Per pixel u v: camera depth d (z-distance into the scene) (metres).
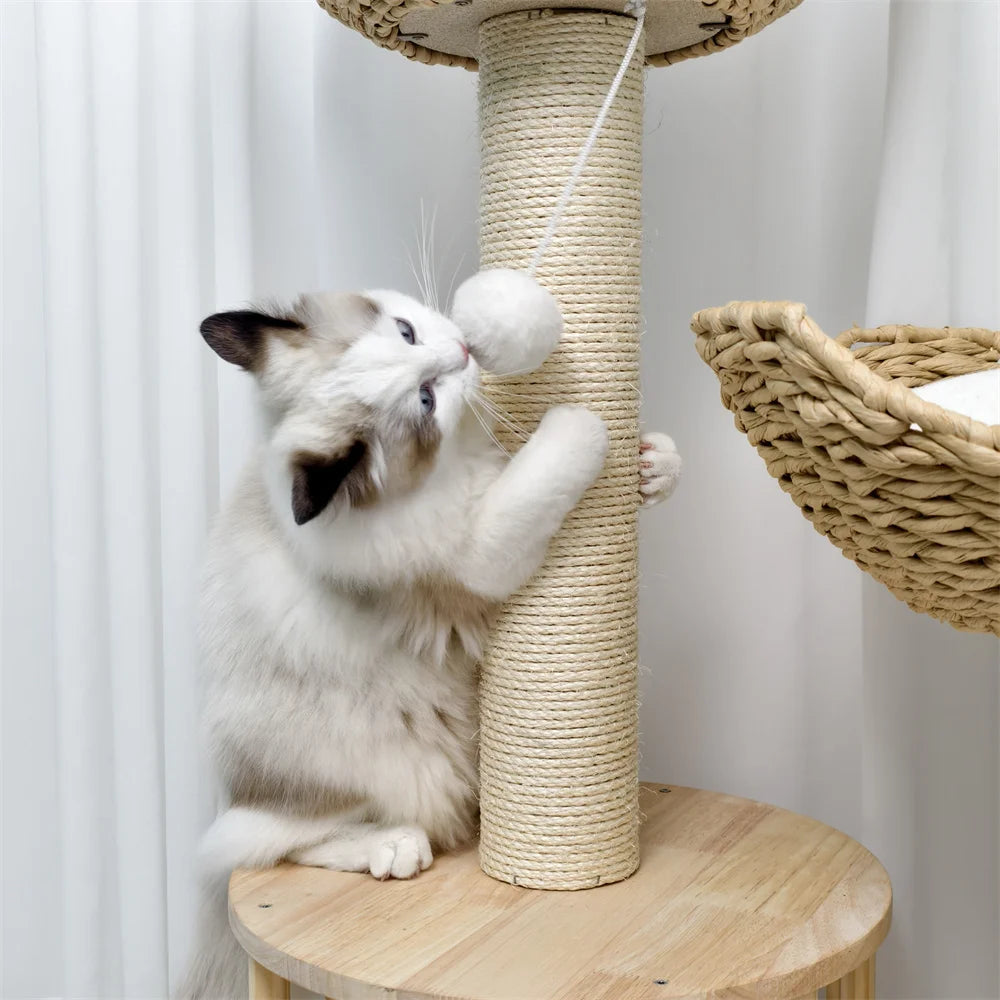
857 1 1.49
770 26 1.52
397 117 1.62
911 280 1.32
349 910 1.06
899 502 0.83
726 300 1.57
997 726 1.35
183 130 1.49
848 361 0.79
